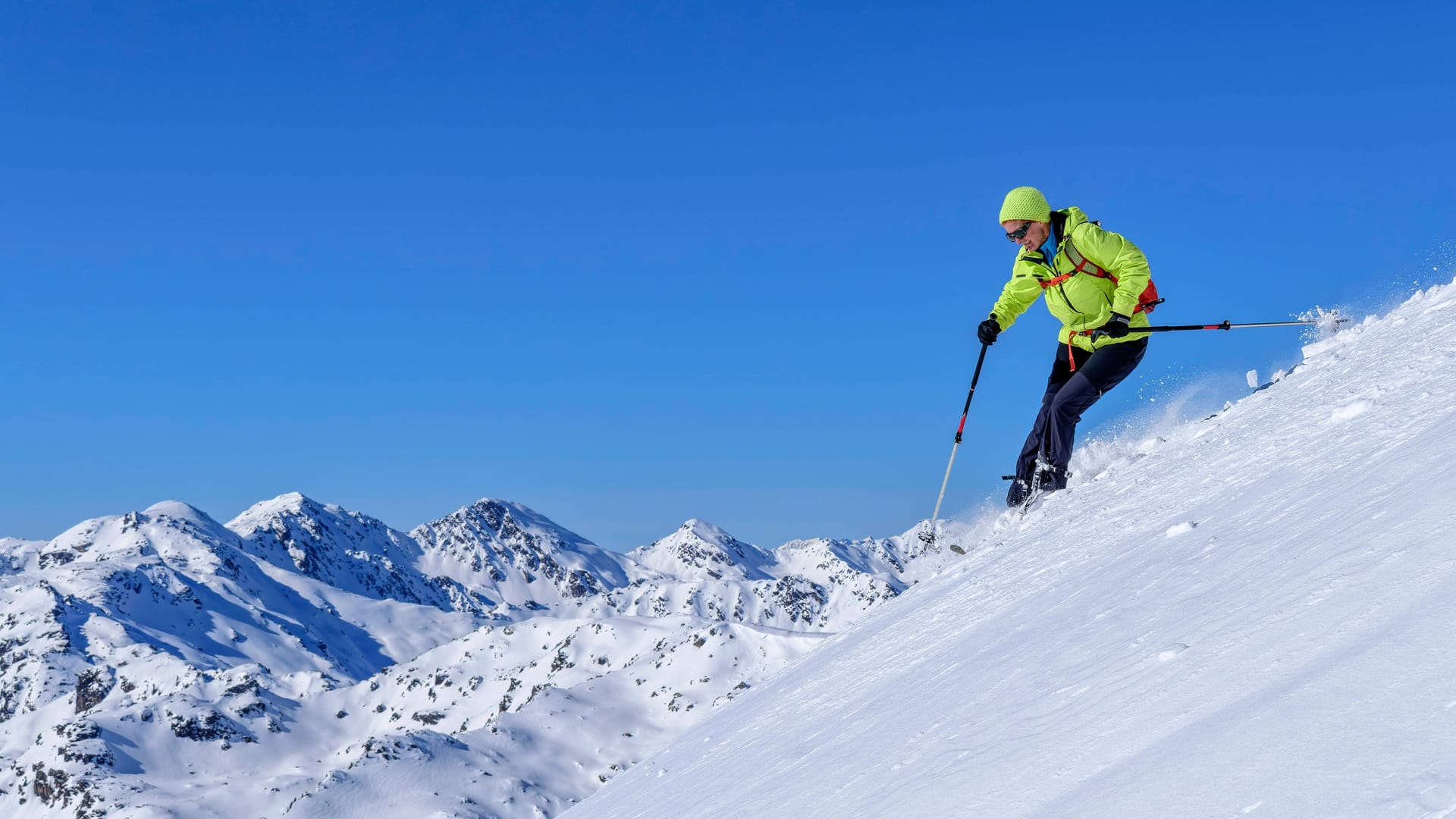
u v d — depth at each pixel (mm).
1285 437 5410
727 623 190625
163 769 182000
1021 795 2229
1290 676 1996
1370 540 2555
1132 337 8625
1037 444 9281
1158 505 5637
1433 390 4359
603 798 8797
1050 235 8688
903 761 3227
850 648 7785
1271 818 1514
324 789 129000
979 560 8188
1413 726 1542
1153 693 2369
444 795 128875
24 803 175125
